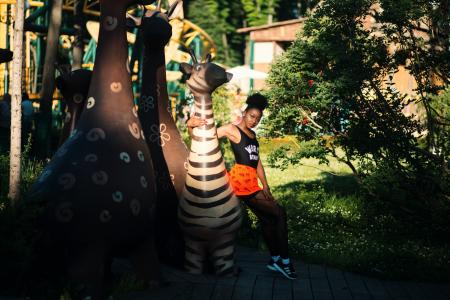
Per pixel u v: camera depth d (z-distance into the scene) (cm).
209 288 585
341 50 803
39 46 2256
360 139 830
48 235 515
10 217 505
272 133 939
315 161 1711
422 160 818
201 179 613
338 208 1002
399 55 823
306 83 886
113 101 561
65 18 2495
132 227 536
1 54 577
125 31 577
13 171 575
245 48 6397
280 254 632
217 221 615
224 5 6100
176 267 655
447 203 802
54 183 525
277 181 1372
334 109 879
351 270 673
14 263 503
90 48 2556
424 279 648
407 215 868
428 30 826
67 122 638
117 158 538
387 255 711
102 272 520
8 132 1341
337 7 812
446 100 820
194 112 620
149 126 658
